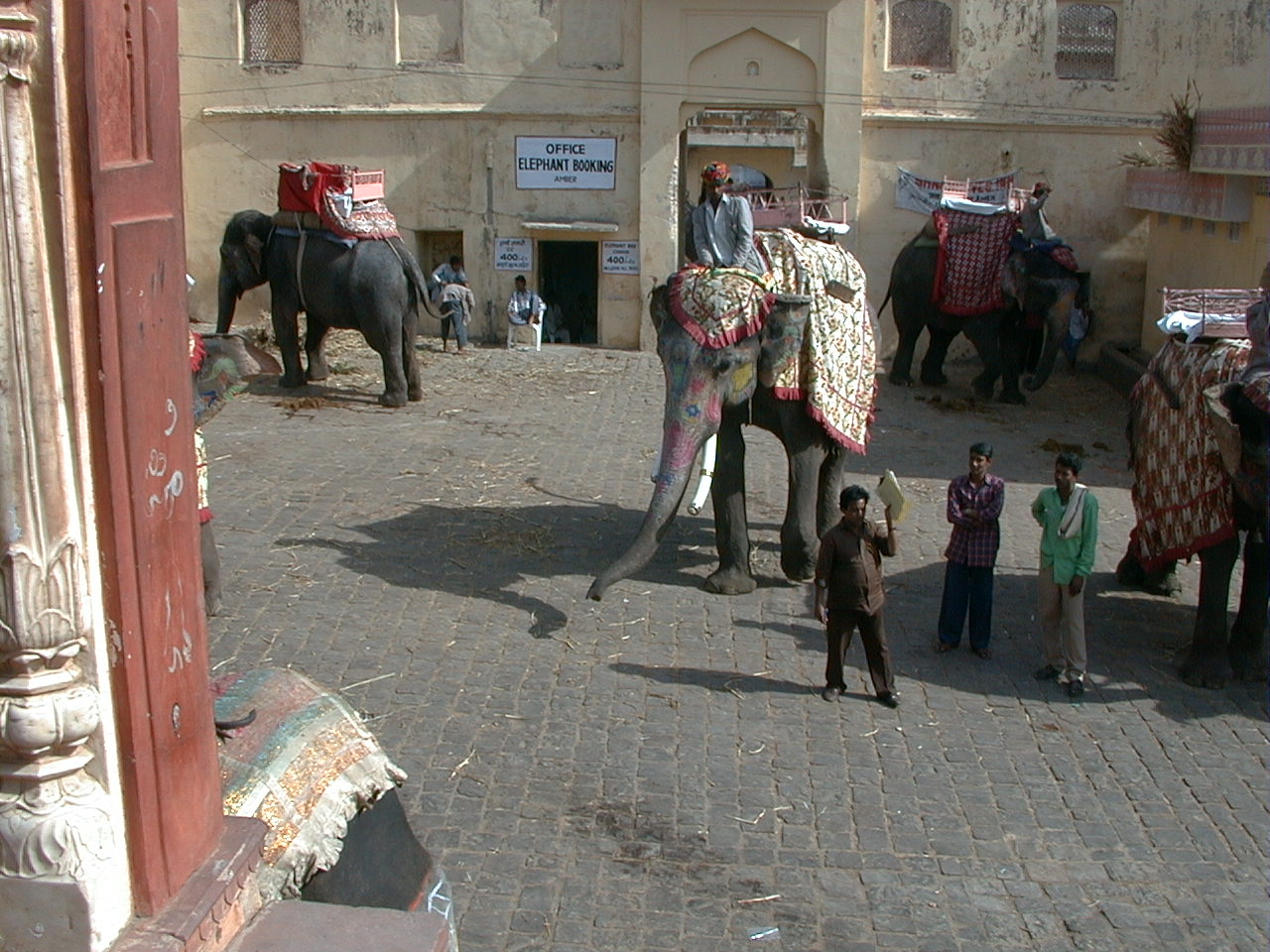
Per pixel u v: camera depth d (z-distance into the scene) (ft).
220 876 9.22
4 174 7.40
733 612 31.19
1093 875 20.58
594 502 39.99
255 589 31.58
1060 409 58.34
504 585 32.42
